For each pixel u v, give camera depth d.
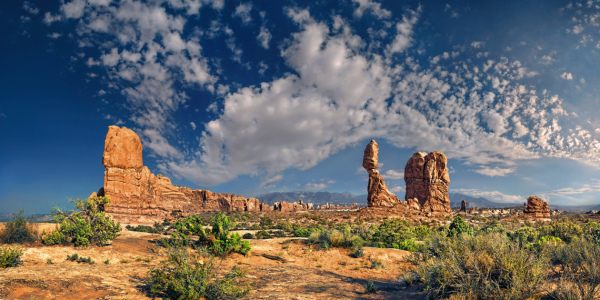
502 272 8.50
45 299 8.56
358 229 44.09
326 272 18.42
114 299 9.09
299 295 11.54
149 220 59.19
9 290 8.80
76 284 10.02
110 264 15.00
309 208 184.50
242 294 11.05
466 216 100.44
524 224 71.69
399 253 25.91
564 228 30.84
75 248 17.20
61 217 18.50
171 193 120.38
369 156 93.25
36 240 17.12
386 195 91.44
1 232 16.06
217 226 21.77
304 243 28.25
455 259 9.23
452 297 8.37
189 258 10.60
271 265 19.88
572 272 8.49
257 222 84.25
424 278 10.32
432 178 99.06
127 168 57.53
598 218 84.06
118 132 58.47
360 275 19.91
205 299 9.82
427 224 74.44
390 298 11.29
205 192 135.50
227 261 19.92
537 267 8.31
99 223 19.53
